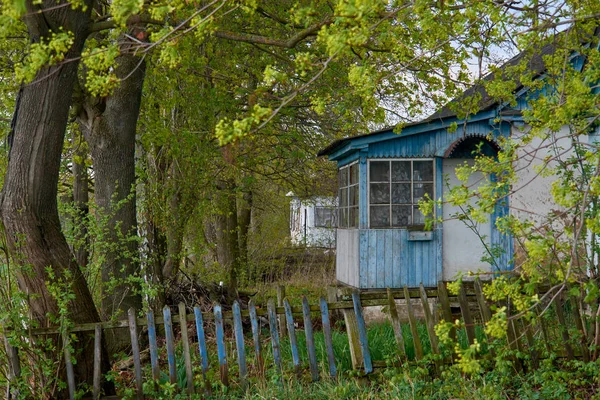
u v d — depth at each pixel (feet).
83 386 22.48
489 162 15.10
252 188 51.03
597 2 17.92
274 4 34.68
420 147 37.47
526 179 35.83
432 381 22.56
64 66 21.68
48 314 21.63
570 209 13.01
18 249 21.84
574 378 21.34
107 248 30.42
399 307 36.70
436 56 23.61
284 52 37.60
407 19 20.02
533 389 21.29
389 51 21.35
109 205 31.53
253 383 23.11
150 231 35.76
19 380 21.54
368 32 12.40
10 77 35.63
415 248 37.24
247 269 54.80
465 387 20.89
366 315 36.32
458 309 34.60
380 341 26.78
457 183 37.70
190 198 38.83
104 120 31.48
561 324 22.34
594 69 15.11
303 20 14.79
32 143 21.76
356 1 11.22
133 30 23.35
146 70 34.12
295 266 61.77
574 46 19.07
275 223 61.72
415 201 37.42
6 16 10.66
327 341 23.36
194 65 34.73
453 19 18.84
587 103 14.38
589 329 22.04
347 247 39.99
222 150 37.27
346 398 21.70
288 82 37.65
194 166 38.42
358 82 17.35
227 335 34.83
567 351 22.11
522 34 17.33
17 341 21.27
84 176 41.63
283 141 46.29
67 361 21.90
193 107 37.55
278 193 65.57
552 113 15.05
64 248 22.61
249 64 40.37
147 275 34.12
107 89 14.28
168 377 23.61
